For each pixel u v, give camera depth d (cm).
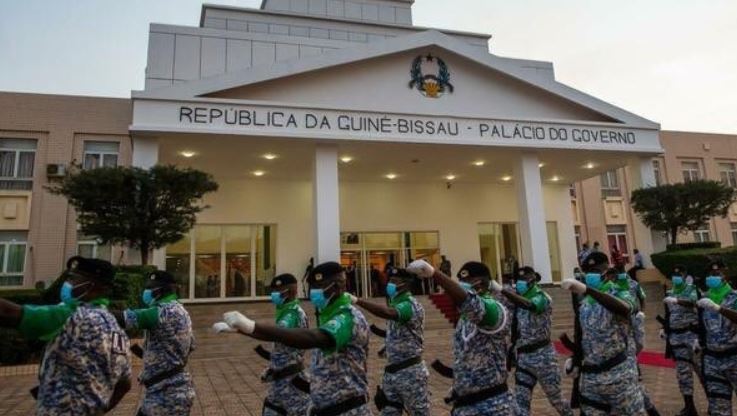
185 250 2105
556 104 2044
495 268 2505
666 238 2062
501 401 375
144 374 418
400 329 509
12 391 897
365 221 2339
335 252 1694
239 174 2134
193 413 726
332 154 1753
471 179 2447
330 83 1795
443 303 1806
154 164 1552
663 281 1953
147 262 1452
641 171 2103
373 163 2059
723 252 1772
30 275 1930
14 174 2006
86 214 1341
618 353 441
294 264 2191
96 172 1302
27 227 1964
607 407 440
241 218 2167
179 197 1362
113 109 2125
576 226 2738
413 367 500
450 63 1948
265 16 2367
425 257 2419
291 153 1859
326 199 1720
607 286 467
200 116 1603
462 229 2472
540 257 1888
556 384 589
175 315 424
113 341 317
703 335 596
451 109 1908
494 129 1892
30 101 2045
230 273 2141
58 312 297
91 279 329
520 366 603
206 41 2094
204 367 1145
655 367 1016
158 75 2003
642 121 2100
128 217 1299
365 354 371
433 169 2212
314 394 365
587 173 2433
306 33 2416
